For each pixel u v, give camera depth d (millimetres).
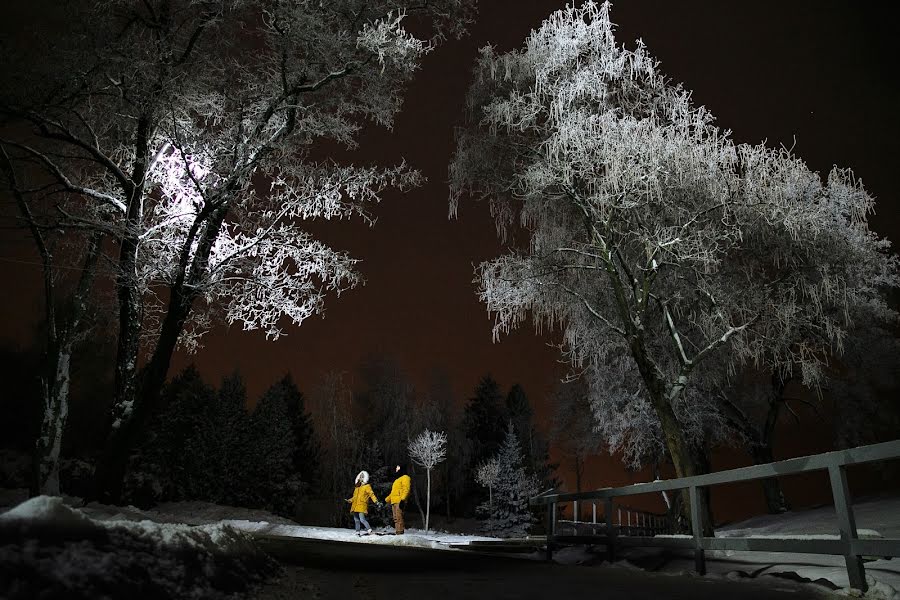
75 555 3410
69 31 12531
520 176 15398
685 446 13969
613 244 14953
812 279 14961
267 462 56312
